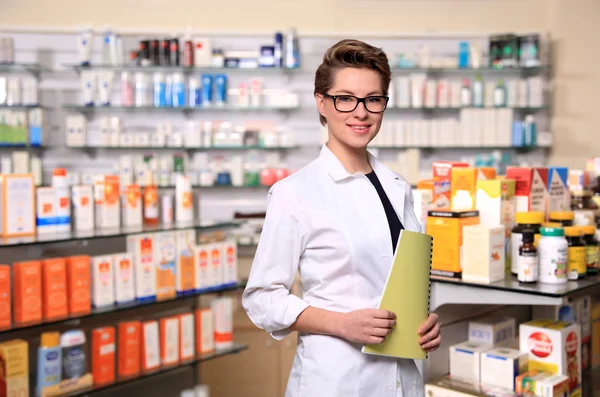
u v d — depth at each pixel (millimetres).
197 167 5352
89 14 5504
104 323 2738
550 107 5719
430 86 5410
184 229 2838
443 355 2150
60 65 5379
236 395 3809
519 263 1943
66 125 5293
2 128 4984
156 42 5273
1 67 5176
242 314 3893
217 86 5383
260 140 5418
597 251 2109
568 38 5688
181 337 2842
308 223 1355
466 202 2137
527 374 1992
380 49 1354
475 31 5676
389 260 1369
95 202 2752
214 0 5625
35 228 2502
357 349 1341
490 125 5402
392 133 5434
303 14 5703
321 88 1378
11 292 2371
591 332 2559
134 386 2846
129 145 5250
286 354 3879
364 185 1401
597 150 5680
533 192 2176
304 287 1423
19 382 2260
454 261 1997
